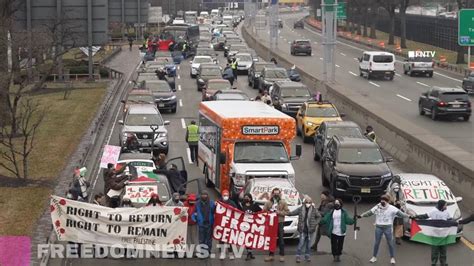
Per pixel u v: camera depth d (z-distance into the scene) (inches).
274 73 2236.7
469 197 1009.5
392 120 1424.7
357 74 2861.7
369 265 765.3
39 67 2068.2
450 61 3442.4
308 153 1417.3
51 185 1066.1
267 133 1029.2
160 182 877.8
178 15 7322.8
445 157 1099.3
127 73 2842.0
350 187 1032.2
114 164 970.7
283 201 774.5
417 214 832.9
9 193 1007.0
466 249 823.7
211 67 2375.7
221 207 768.9
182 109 1948.8
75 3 2255.2
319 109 1539.1
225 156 1020.5
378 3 4687.5
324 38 2191.2
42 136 1486.2
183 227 757.3
